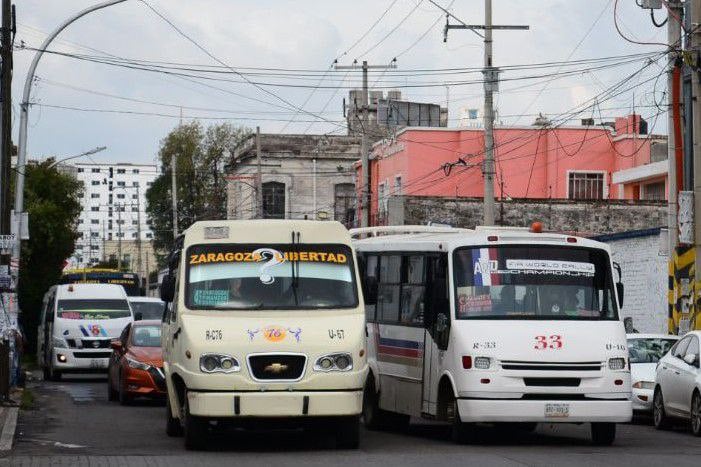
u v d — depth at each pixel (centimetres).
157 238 12675
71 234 7431
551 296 2345
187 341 2075
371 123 9375
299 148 9844
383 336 2755
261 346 2053
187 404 2078
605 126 7781
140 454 2052
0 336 3200
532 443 2375
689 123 3706
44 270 7381
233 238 2220
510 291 2344
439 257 2430
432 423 3058
